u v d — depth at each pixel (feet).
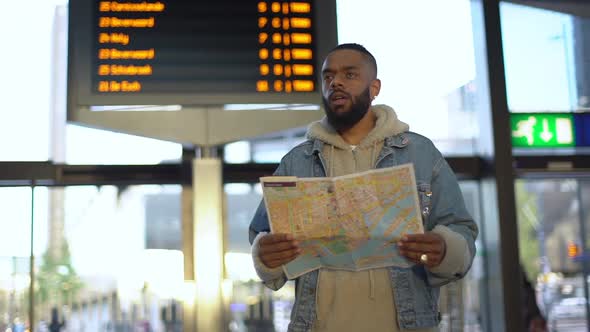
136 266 17.38
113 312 17.21
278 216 5.55
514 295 17.99
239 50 14.02
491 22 18.71
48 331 16.98
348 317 5.71
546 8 19.39
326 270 5.82
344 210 5.47
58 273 17.20
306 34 14.21
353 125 6.14
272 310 17.40
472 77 18.98
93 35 13.75
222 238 17.56
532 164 18.71
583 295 18.65
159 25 13.97
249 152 17.85
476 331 18.49
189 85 13.80
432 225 5.98
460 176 19.06
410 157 5.98
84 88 13.58
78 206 17.43
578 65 19.24
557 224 18.83
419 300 5.77
